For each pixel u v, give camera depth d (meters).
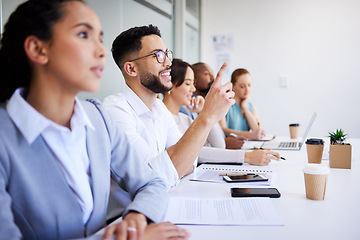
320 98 4.10
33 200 0.72
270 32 4.21
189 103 2.12
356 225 0.85
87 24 0.71
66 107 0.77
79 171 0.81
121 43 1.47
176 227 0.78
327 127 4.10
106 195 0.90
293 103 4.20
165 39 3.44
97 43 0.74
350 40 3.96
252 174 1.39
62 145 0.78
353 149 2.15
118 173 1.01
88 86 0.73
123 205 1.19
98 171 0.87
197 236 0.79
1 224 0.64
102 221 0.88
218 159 1.73
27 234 0.73
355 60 3.96
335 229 0.82
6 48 0.73
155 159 1.24
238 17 4.31
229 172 1.48
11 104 0.73
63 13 0.69
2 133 0.70
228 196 1.12
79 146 0.83
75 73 0.71
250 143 2.58
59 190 0.75
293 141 2.63
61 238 0.76
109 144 0.94
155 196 0.93
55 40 0.69
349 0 3.92
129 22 2.60
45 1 0.69
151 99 1.52
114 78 2.37
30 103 0.76
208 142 2.25
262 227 0.84
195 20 4.28
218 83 1.26
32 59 0.71
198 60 4.46
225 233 0.80
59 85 0.73
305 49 4.11
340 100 4.04
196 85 2.78
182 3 3.72
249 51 4.30
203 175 1.43
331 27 4.01
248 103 3.53
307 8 4.07
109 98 1.44
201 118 1.25
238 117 3.33
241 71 3.31
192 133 1.24
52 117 0.77
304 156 1.88
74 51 0.70
